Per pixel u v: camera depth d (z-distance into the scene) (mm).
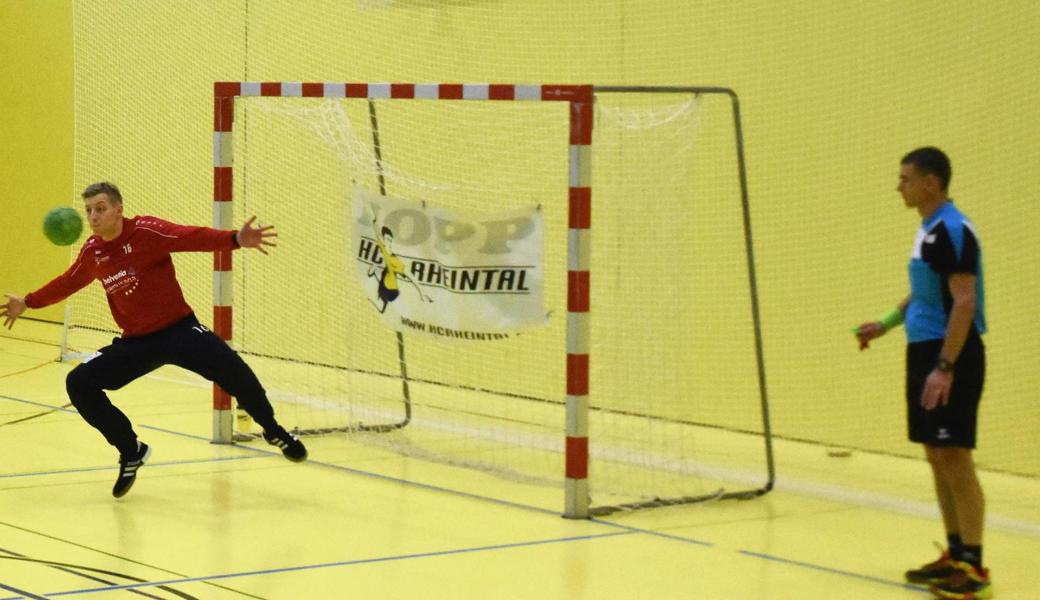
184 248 13898
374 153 19484
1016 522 14125
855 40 17250
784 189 18109
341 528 13180
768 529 13703
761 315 18453
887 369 17031
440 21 22094
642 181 16609
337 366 22562
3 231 32594
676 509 14617
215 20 26234
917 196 11250
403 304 16172
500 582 11195
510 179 20828
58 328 30188
